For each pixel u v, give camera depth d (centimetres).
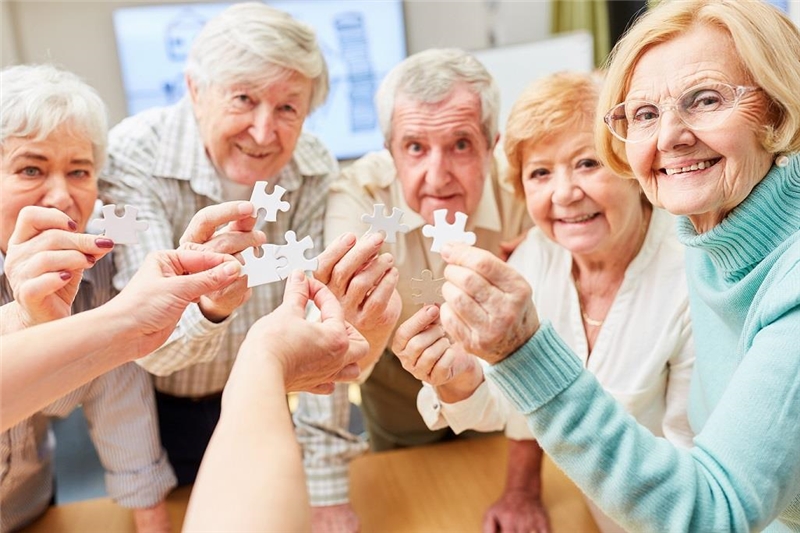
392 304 94
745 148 70
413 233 133
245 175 125
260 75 113
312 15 317
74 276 87
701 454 66
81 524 122
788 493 64
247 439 54
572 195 103
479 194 127
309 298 78
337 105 328
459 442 142
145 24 303
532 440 119
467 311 68
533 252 121
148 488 117
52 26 298
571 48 268
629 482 64
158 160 124
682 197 74
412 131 119
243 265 86
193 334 99
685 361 107
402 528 116
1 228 99
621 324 109
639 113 77
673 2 74
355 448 124
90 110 102
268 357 62
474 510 120
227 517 48
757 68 68
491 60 283
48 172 99
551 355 69
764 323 69
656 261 110
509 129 109
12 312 85
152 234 116
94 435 116
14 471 113
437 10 329
